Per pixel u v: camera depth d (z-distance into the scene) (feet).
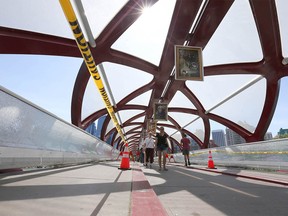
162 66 56.80
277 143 23.98
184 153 37.06
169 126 125.80
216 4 34.24
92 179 11.73
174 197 8.91
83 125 83.82
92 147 41.68
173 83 67.05
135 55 54.70
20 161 13.33
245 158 30.86
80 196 7.02
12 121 12.59
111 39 45.37
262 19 38.09
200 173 21.39
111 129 118.83
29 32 42.24
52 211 5.12
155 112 72.38
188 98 81.05
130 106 91.86
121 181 11.41
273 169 24.38
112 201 6.56
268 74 55.11
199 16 39.06
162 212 5.65
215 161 42.29
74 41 45.21
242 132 83.41
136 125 131.85
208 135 101.04
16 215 4.62
